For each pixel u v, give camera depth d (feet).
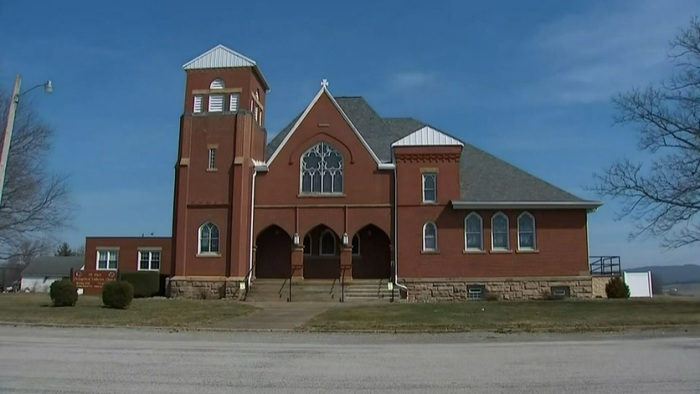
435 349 55.93
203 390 37.70
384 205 133.90
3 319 78.28
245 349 55.72
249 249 134.51
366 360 49.24
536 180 135.85
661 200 108.27
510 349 55.42
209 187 134.21
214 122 136.46
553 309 90.53
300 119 138.41
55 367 45.24
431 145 134.00
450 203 132.16
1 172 88.63
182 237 133.08
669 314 81.92
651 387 38.37
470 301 118.42
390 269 134.51
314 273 140.15
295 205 135.64
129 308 92.48
